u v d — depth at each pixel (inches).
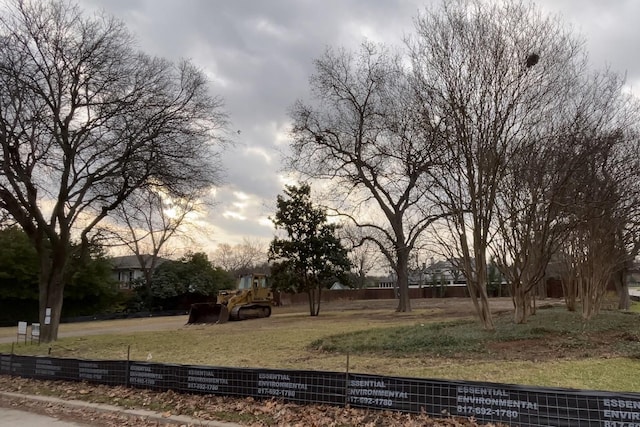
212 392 327.0
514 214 573.0
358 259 2753.4
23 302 1611.7
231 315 1250.6
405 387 266.1
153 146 783.1
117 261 2819.9
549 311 840.9
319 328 808.9
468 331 559.2
